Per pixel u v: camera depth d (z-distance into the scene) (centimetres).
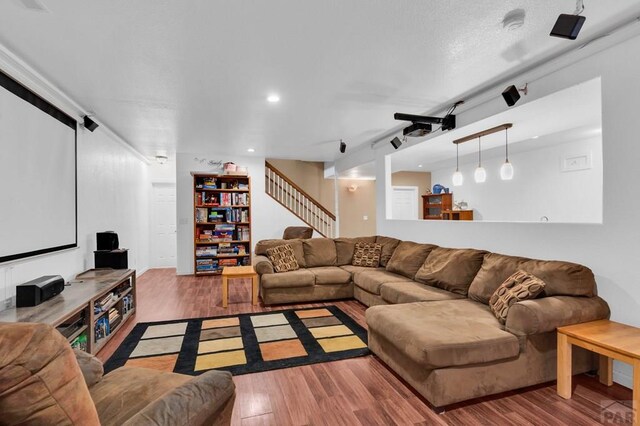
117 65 262
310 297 441
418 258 393
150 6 187
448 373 197
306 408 202
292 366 257
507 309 228
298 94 330
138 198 628
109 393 141
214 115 395
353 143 569
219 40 226
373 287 383
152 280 589
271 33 218
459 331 214
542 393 215
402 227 484
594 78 238
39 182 278
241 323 358
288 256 474
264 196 689
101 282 313
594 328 209
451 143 486
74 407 87
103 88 308
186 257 641
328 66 268
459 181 469
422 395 210
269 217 689
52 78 284
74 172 343
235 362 263
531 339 216
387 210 531
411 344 206
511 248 310
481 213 693
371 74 285
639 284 214
